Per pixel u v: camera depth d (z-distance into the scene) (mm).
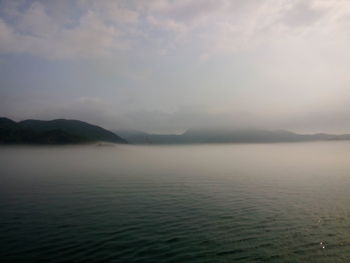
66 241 24531
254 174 72125
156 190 49156
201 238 25422
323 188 50562
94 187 52219
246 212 34250
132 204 38469
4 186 53094
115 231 27188
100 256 21531
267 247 23469
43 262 20484
